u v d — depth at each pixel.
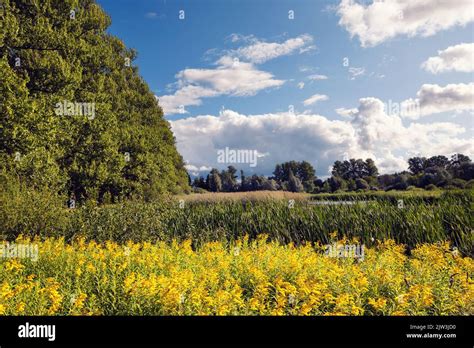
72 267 6.84
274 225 10.36
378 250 8.38
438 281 5.58
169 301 4.88
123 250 8.09
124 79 26.98
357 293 5.17
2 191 10.70
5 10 17.50
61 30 19.97
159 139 26.56
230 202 12.77
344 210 10.05
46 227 10.30
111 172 21.23
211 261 7.15
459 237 8.08
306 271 6.20
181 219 11.84
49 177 16.02
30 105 16.19
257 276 5.81
